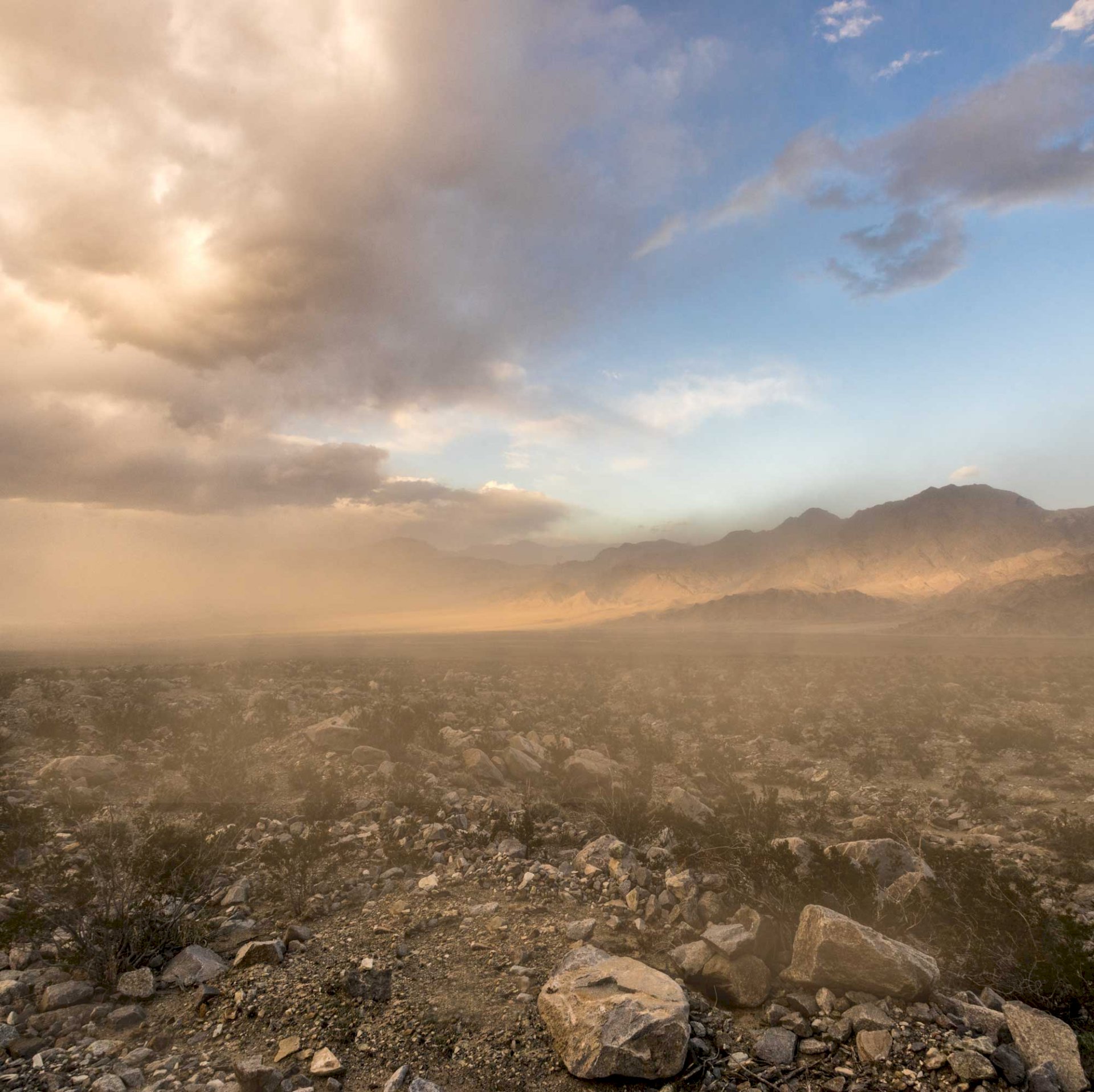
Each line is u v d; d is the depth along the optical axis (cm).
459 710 3002
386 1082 633
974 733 2644
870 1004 732
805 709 3397
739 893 995
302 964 848
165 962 863
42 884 1058
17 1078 635
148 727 2150
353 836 1332
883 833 1431
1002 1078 627
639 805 1517
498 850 1277
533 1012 744
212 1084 625
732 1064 662
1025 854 1335
